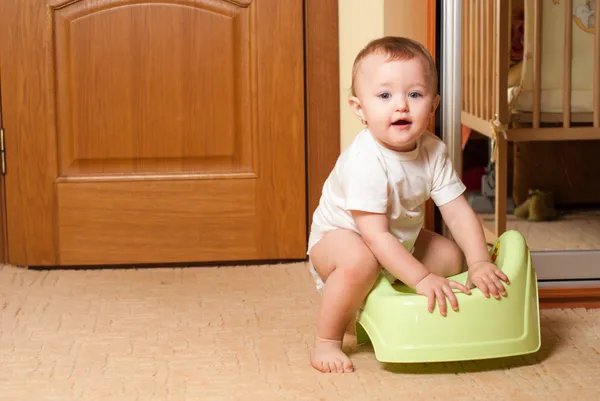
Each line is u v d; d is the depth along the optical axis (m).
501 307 1.28
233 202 1.99
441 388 1.23
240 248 2.01
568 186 2.69
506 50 2.10
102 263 2.00
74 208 1.98
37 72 1.94
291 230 2.01
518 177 2.68
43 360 1.37
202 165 1.99
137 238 1.99
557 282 1.67
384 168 1.37
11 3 1.93
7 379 1.28
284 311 1.63
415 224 1.46
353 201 1.34
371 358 1.37
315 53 1.97
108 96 1.96
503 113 2.13
